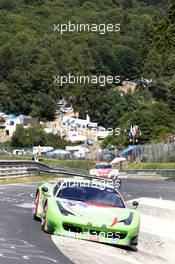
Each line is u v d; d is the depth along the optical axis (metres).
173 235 20.92
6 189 33.16
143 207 27.31
